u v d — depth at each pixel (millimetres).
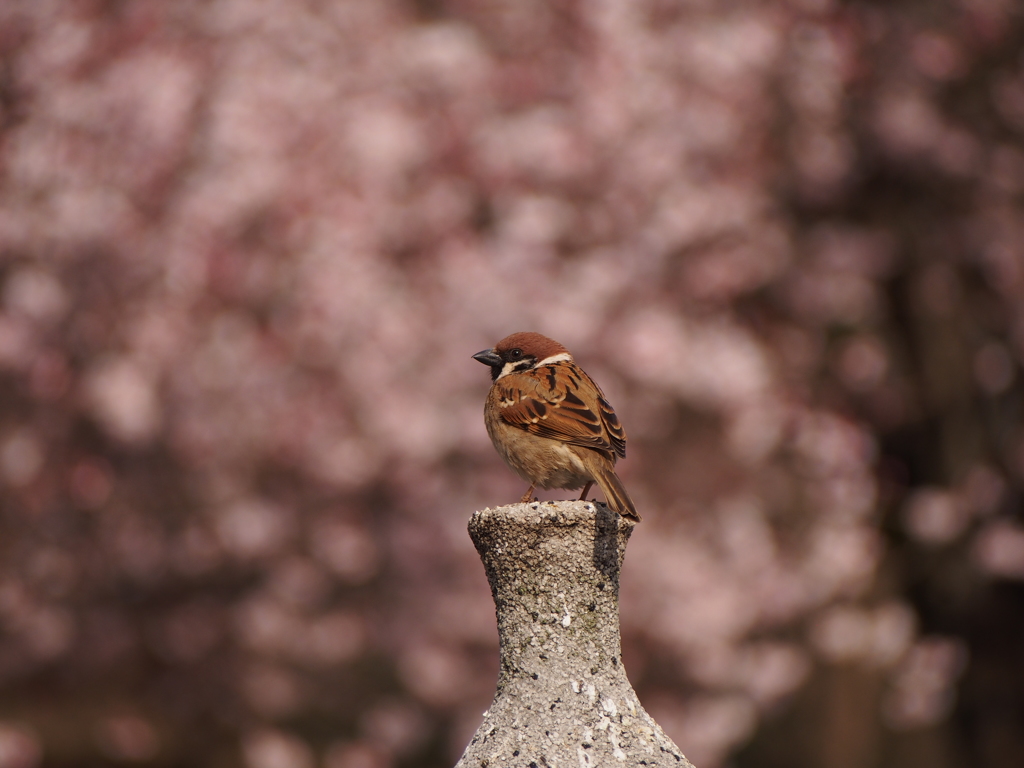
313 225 12367
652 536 12641
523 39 13703
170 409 12094
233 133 12328
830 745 16906
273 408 11977
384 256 12656
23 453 12727
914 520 15969
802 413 14797
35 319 12414
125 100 12758
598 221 13258
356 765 13500
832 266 16031
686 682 12938
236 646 13406
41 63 13586
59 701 15203
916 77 16812
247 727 13938
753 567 12961
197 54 13156
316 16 13367
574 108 13391
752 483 13688
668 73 14047
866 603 16125
